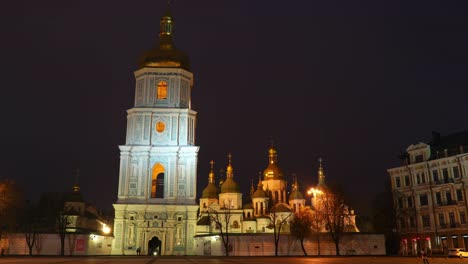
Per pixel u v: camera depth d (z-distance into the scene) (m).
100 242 87.69
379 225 95.50
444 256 73.88
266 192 128.50
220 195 118.31
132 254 86.62
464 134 97.00
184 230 88.88
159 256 80.25
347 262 50.22
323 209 92.88
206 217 107.12
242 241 85.88
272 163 133.00
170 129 94.31
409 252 95.31
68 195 108.50
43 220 94.44
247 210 118.19
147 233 88.12
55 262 48.12
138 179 90.94
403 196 99.50
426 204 94.62
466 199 86.88
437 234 91.00
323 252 87.62
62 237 83.31
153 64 98.75
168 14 105.81
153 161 92.62
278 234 86.75
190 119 96.50
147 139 93.19
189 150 93.00
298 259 61.84
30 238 84.00
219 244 85.56
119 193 89.81
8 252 83.19
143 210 89.12
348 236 88.25
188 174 92.06
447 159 91.75
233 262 50.84
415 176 98.12
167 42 102.69
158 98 96.50
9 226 84.69
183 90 98.38
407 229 97.38
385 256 78.19
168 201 90.19
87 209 118.81
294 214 103.75
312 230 89.81
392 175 103.50
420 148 98.31
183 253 87.62
